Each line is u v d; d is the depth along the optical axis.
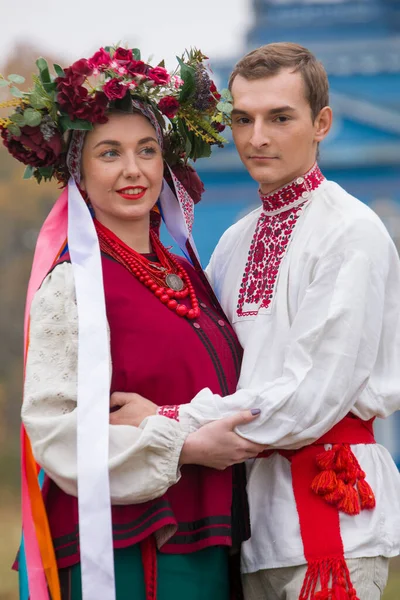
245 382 5.71
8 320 31.92
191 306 5.94
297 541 5.54
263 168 5.91
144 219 6.03
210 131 6.11
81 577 5.31
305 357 5.49
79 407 5.32
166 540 5.41
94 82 5.82
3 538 22.45
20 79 5.76
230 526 5.58
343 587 5.41
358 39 29.77
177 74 6.11
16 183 31.86
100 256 5.72
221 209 26.03
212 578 5.62
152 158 5.88
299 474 5.63
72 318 5.50
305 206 5.98
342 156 26.80
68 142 5.91
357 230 5.67
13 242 32.03
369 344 5.58
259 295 5.94
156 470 5.32
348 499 5.52
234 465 5.80
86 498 5.23
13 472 30.08
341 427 5.70
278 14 29.84
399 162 26.58
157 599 5.48
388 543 5.61
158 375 5.64
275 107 5.81
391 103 26.91
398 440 24.67
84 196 5.99
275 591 5.69
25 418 5.42
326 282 5.62
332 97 26.77
